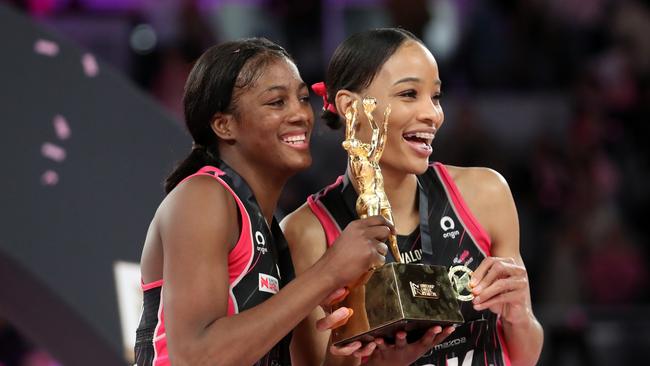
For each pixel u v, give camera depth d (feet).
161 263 21.01
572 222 56.90
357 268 19.67
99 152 33.30
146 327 21.22
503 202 24.52
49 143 32.65
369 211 21.57
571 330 46.09
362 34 23.48
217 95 21.67
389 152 23.00
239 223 21.06
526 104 62.75
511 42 65.10
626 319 46.70
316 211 24.12
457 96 61.31
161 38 58.75
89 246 31.86
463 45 64.95
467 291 23.43
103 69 34.50
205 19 59.57
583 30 66.08
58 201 31.99
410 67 22.75
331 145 55.36
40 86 33.30
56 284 30.99
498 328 23.99
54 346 32.14
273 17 63.82
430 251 23.56
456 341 23.56
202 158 22.27
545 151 59.31
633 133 62.23
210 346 19.29
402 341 20.80
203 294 19.84
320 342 23.77
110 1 61.52
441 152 57.52
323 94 24.41
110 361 31.65
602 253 55.88
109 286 31.68
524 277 21.74
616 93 63.41
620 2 66.90
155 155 34.06
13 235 30.91
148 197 33.40
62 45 34.12
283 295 19.56
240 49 21.88
